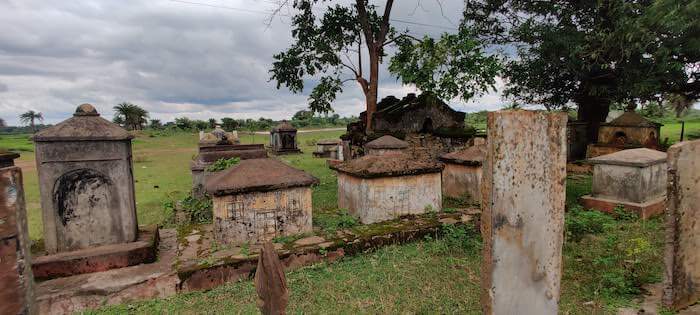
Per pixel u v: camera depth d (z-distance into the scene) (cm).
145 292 408
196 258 458
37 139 429
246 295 404
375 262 481
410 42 1459
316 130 5316
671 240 338
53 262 411
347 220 616
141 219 711
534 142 263
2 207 154
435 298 376
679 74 1171
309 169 1467
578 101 1559
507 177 252
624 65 1198
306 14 1504
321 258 487
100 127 457
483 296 257
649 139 1250
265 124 5462
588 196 734
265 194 528
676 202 336
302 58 1505
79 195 450
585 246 510
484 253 255
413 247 532
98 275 417
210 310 374
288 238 523
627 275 410
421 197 671
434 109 1373
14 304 158
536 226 270
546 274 278
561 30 1234
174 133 4475
